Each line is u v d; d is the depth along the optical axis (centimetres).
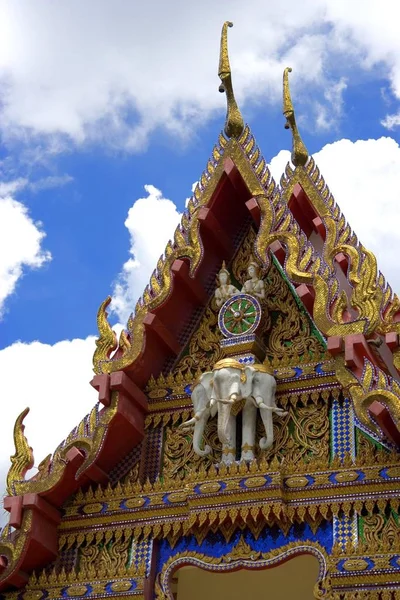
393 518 1423
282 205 1688
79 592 1555
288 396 1606
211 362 1716
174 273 1722
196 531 1543
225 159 1786
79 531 1623
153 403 1705
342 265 1638
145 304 1706
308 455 1545
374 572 1377
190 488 1540
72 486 1642
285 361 1644
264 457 1523
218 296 1719
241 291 1708
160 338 1714
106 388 1641
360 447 1514
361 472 1470
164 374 1741
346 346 1481
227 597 1902
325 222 1703
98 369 1672
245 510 1490
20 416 1681
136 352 1667
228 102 1828
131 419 1656
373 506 1441
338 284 1562
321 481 1485
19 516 1592
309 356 1630
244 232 1839
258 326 1662
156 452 1670
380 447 1489
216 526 1530
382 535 1415
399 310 1537
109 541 1603
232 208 1819
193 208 1772
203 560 1516
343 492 1466
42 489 1605
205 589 1916
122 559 1576
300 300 1631
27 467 1645
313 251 1619
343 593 1382
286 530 1484
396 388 1426
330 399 1583
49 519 1623
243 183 1778
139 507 1597
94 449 1625
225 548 1514
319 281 1566
